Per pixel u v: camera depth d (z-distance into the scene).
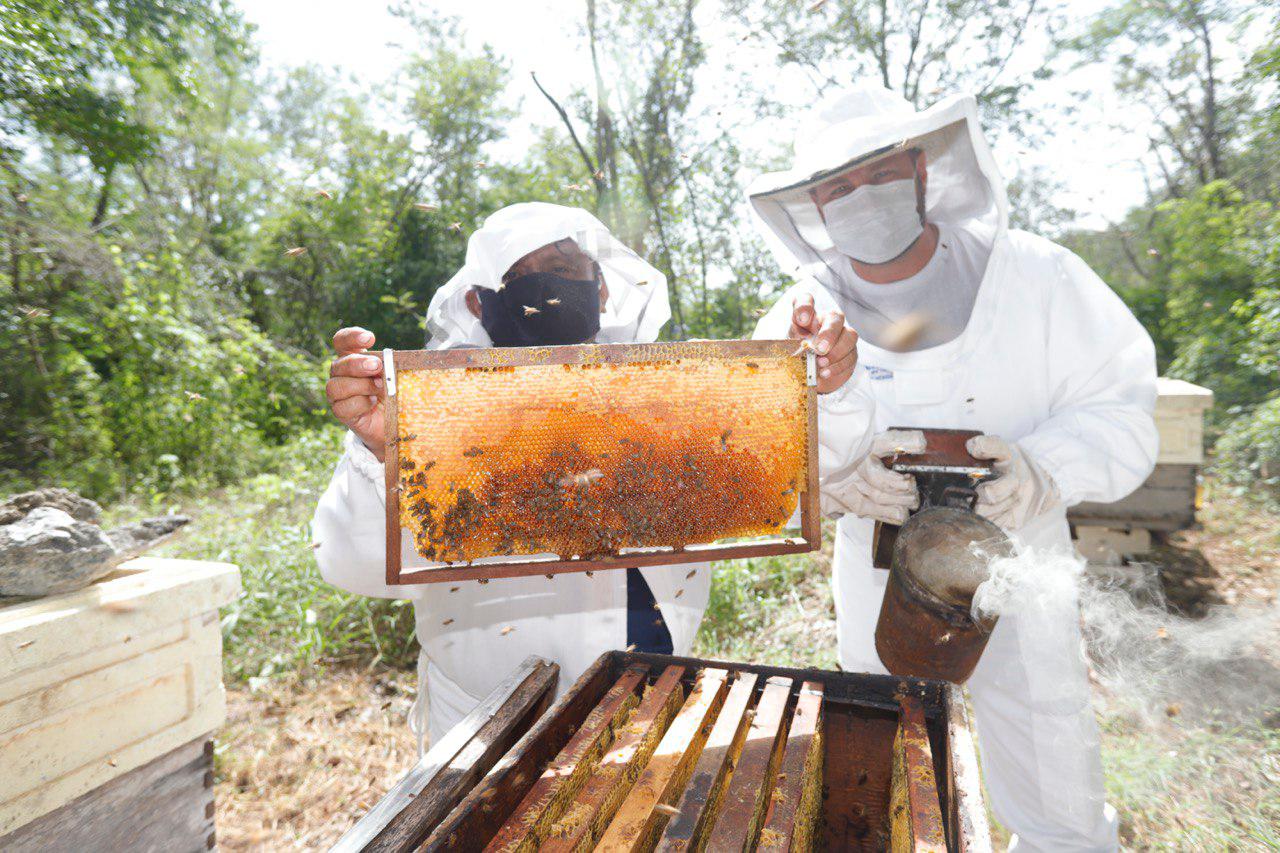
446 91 17.02
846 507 1.83
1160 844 2.48
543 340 1.89
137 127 10.08
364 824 0.93
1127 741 2.99
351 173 17.53
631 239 9.99
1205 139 18.08
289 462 9.55
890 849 1.11
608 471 1.27
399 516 1.22
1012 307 2.04
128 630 1.84
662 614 1.90
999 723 2.07
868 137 1.84
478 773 1.09
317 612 4.57
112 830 1.88
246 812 2.91
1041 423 2.12
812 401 1.30
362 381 1.33
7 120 8.98
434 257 16.05
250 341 11.77
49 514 1.83
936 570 1.43
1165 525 4.88
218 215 20.41
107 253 10.02
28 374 8.56
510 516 1.25
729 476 1.30
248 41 12.40
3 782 1.61
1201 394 4.71
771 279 9.73
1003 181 1.78
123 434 9.12
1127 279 21.47
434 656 1.96
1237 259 10.88
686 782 1.05
